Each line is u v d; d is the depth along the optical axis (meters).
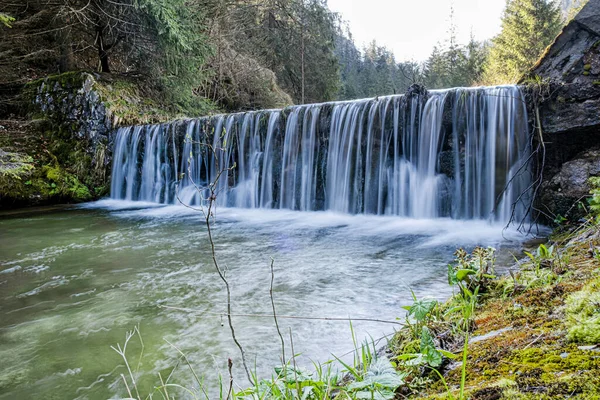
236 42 20.03
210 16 17.06
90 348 2.66
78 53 15.56
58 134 11.75
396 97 7.71
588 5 5.89
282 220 7.99
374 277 4.01
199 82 14.98
